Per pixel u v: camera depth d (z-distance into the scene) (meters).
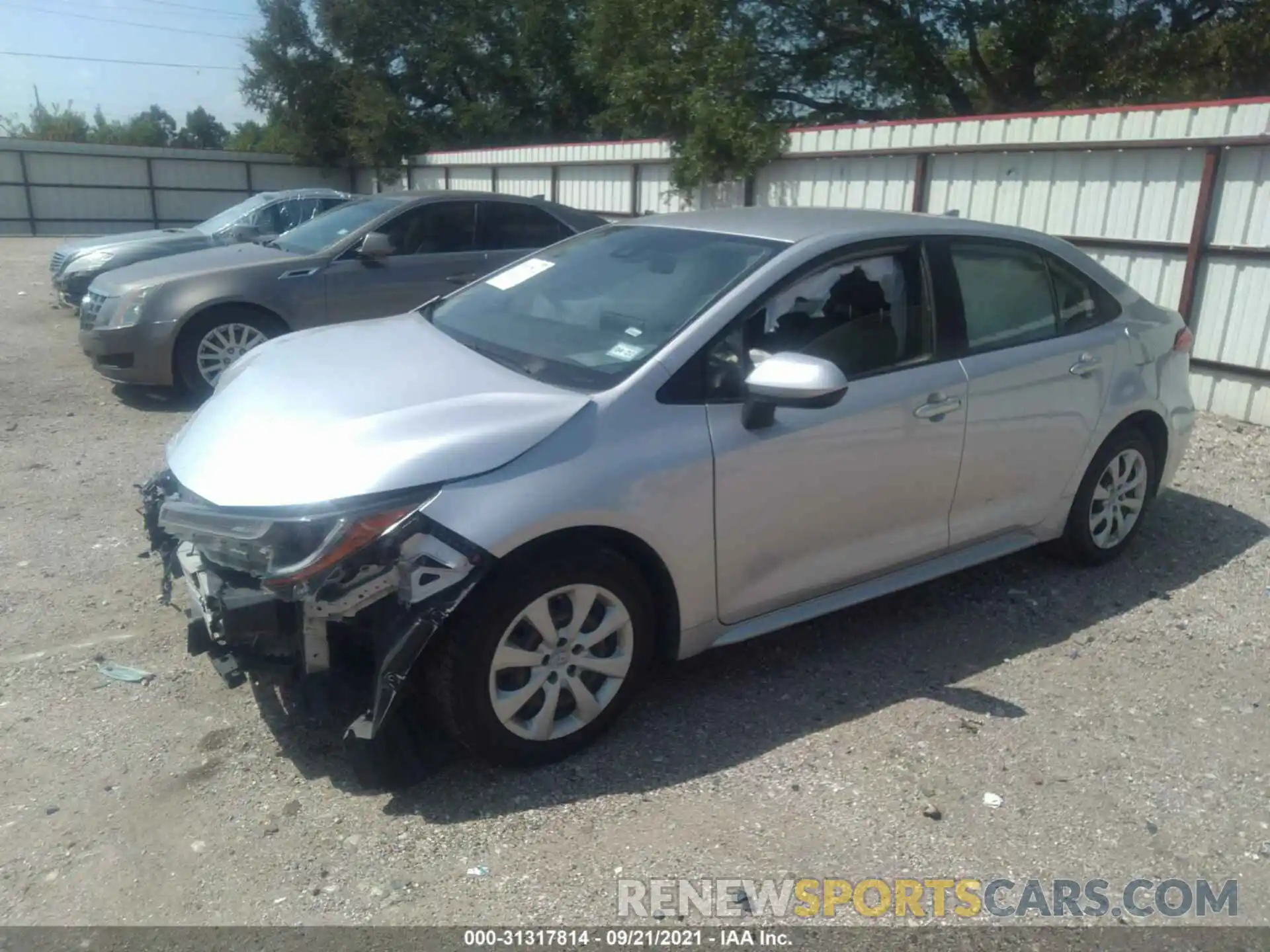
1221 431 7.80
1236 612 4.64
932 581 4.93
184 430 3.79
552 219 9.23
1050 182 9.37
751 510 3.60
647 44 17.78
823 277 3.87
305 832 3.04
